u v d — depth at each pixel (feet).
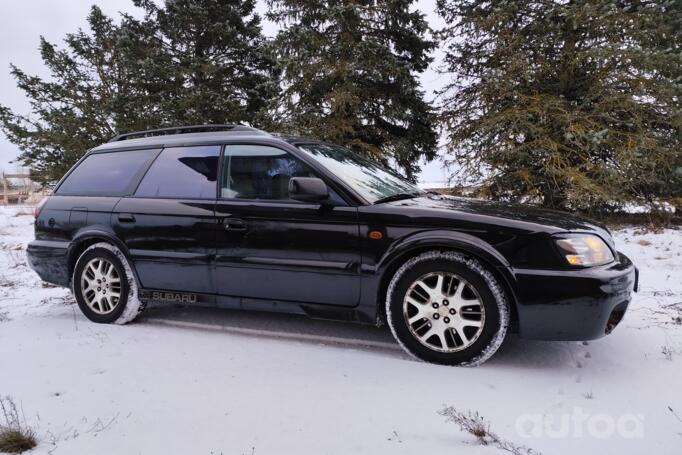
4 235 35.81
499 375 8.63
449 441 6.34
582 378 8.48
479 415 7.09
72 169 13.97
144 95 46.52
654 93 30.09
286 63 37.73
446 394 7.84
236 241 10.79
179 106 44.45
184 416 7.11
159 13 49.21
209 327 11.95
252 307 10.90
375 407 7.37
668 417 6.98
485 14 35.73
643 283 16.29
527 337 8.83
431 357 9.28
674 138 30.58
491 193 35.27
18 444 6.29
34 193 73.20
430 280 9.45
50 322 12.69
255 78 51.29
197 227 11.22
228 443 6.34
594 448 6.17
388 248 9.49
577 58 30.48
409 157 41.47
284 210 10.36
